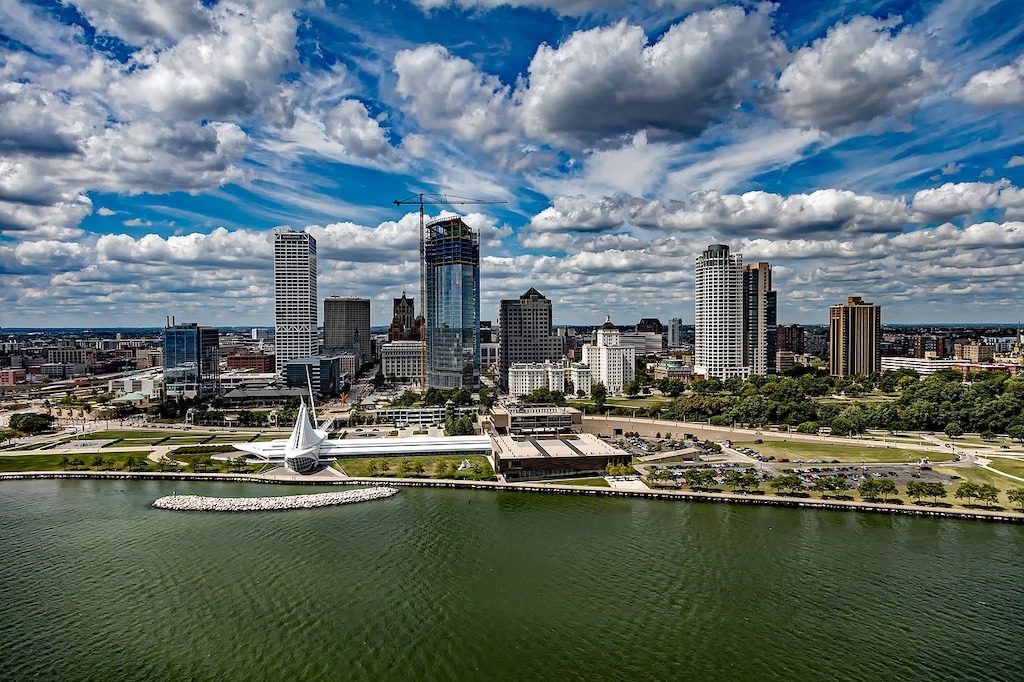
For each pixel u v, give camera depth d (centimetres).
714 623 18038
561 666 16188
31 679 15712
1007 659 16150
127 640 17388
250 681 15662
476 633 17675
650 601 19288
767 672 15812
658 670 15962
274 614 18725
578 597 19588
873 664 16050
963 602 18938
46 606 19200
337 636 17562
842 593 19600
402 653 16775
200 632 17762
